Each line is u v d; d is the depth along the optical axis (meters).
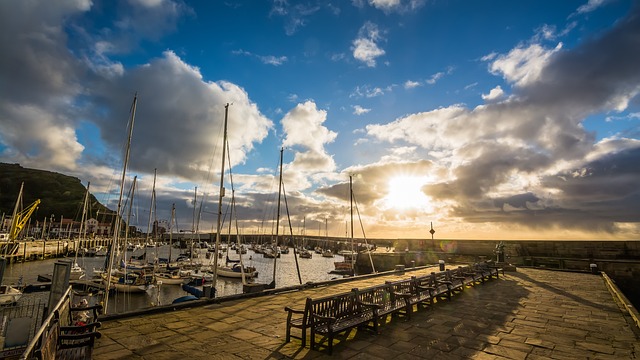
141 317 9.54
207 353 6.71
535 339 8.02
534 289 16.41
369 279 19.73
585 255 34.12
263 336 7.86
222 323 8.98
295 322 7.48
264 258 84.69
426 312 10.83
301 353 6.77
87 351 6.40
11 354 7.23
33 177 195.25
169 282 36.22
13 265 60.19
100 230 132.88
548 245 36.28
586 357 6.84
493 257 36.34
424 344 7.52
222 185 19.48
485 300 13.12
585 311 11.24
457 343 7.64
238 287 38.31
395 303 9.86
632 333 8.59
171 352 6.73
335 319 7.20
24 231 109.06
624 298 12.70
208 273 46.00
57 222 153.25
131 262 48.66
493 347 7.39
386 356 6.71
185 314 9.98
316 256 97.31
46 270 53.97
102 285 29.98
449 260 37.75
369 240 105.44
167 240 139.50
